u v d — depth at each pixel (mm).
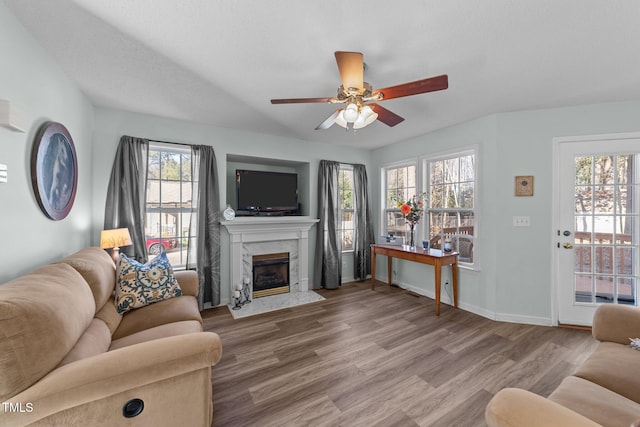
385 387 1880
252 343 2510
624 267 2699
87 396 976
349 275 4707
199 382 1204
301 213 4461
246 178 3867
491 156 3045
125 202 2875
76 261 1701
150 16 1508
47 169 1826
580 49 1788
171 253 3291
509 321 2980
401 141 4230
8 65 1467
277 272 4102
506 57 1884
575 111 2770
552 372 2041
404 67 2006
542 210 2879
